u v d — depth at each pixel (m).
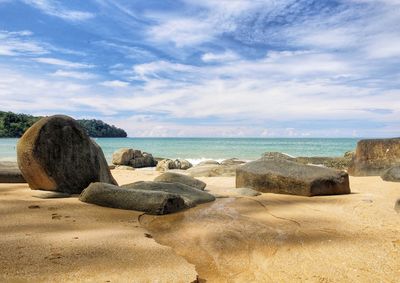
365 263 3.50
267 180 7.73
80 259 3.32
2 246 3.56
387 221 5.11
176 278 3.04
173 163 18.45
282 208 6.06
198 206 6.16
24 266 3.10
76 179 7.12
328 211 5.82
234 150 42.03
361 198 7.01
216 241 4.19
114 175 12.60
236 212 5.71
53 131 6.96
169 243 4.12
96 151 7.69
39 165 6.71
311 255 3.73
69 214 5.11
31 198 6.29
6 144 43.72
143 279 2.99
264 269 3.41
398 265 3.45
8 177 8.55
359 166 12.28
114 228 4.45
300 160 19.19
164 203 5.48
